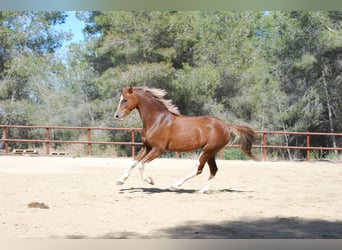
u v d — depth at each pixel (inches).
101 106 1052.5
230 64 1075.9
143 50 1024.2
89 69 1187.3
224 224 280.2
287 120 1096.2
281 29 1112.2
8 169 577.0
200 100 1024.9
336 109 1063.0
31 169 581.0
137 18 1023.6
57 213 310.2
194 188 438.3
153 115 388.2
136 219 292.8
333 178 531.5
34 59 1135.6
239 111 1099.3
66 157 762.8
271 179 516.1
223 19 1116.5
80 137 1119.6
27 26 1163.3
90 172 554.9
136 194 391.2
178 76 997.8
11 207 330.3
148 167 624.4
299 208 336.2
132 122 999.0
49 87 1183.6
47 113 1160.8
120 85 987.9
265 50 1120.8
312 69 1046.4
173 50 1009.5
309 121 1066.7
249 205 345.4
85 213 310.8
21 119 1124.5
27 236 249.1
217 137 389.7
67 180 481.1
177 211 319.0
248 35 1164.5
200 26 1083.9
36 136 1162.0
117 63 1075.3
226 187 446.9
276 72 1098.1
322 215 311.3
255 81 1084.5
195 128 387.5
